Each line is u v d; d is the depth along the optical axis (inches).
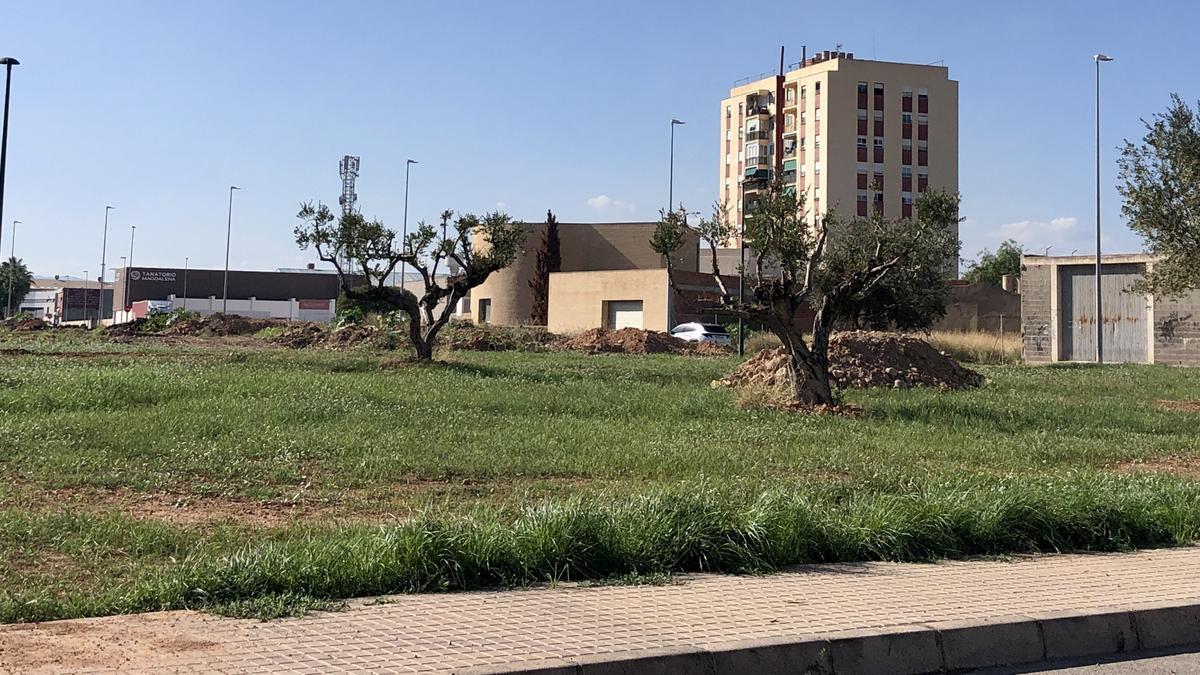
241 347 1649.9
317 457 506.9
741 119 4293.8
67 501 397.1
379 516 386.0
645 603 278.1
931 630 255.8
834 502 408.5
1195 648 281.4
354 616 257.4
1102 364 1604.3
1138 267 1747.0
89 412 637.3
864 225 1557.6
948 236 1465.3
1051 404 870.4
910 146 3941.9
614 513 334.3
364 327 1993.1
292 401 705.0
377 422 632.4
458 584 293.3
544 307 3061.0
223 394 738.2
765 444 595.2
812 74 3976.4
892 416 754.8
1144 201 899.4
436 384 888.3
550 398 794.8
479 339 1829.5
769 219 823.1
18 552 312.0
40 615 248.7
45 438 530.3
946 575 324.5
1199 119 893.2
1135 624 279.9
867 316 1812.3
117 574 291.6
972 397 922.7
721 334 2194.9
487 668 214.7
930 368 1070.4
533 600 279.4
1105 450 619.8
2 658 212.1
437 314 3668.8
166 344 1732.3
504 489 445.1
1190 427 748.6
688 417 727.1
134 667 209.0
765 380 947.3
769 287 806.5
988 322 2726.4
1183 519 402.9
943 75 3978.8
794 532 338.0
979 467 538.9
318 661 217.3
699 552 324.5
